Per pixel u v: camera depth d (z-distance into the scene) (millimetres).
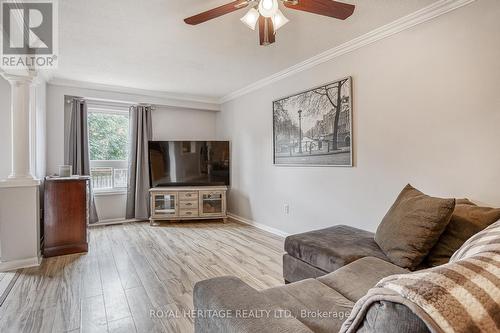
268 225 4180
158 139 5137
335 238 2191
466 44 2018
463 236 1654
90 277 2504
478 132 1970
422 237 1670
